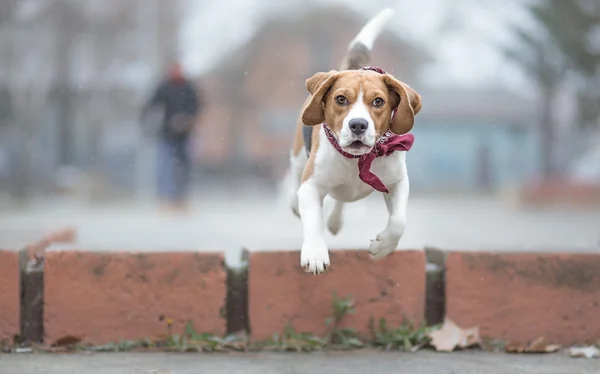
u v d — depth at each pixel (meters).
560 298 5.77
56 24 35.81
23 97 34.88
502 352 5.64
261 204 24.62
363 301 5.75
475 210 22.28
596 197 24.39
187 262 5.68
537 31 33.84
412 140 5.10
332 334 5.74
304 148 6.02
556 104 38.00
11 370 5.05
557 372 5.08
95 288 5.65
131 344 5.64
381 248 5.22
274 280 5.71
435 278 5.87
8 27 35.53
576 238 11.66
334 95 4.86
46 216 16.64
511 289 5.77
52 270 5.64
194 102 17.38
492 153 52.19
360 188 5.36
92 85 39.28
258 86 56.81
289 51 56.62
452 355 5.52
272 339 5.71
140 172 30.27
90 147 40.06
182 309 5.69
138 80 40.91
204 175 48.31
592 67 33.22
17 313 5.59
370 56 6.21
